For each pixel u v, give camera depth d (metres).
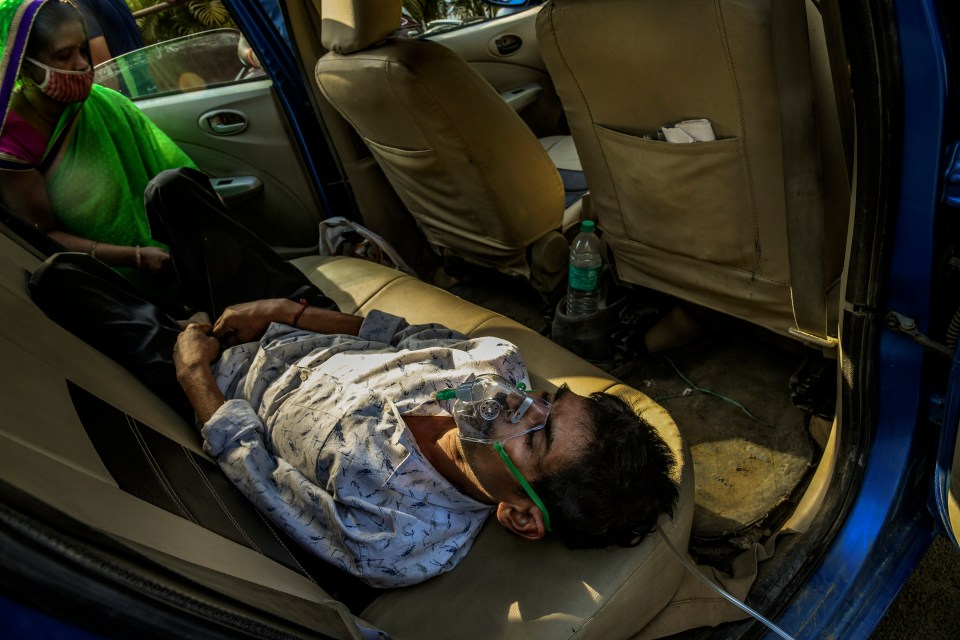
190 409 1.57
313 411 1.35
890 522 1.27
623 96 1.47
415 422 1.33
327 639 0.81
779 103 1.21
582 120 1.64
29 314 1.36
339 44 1.80
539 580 1.14
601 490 1.08
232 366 1.55
